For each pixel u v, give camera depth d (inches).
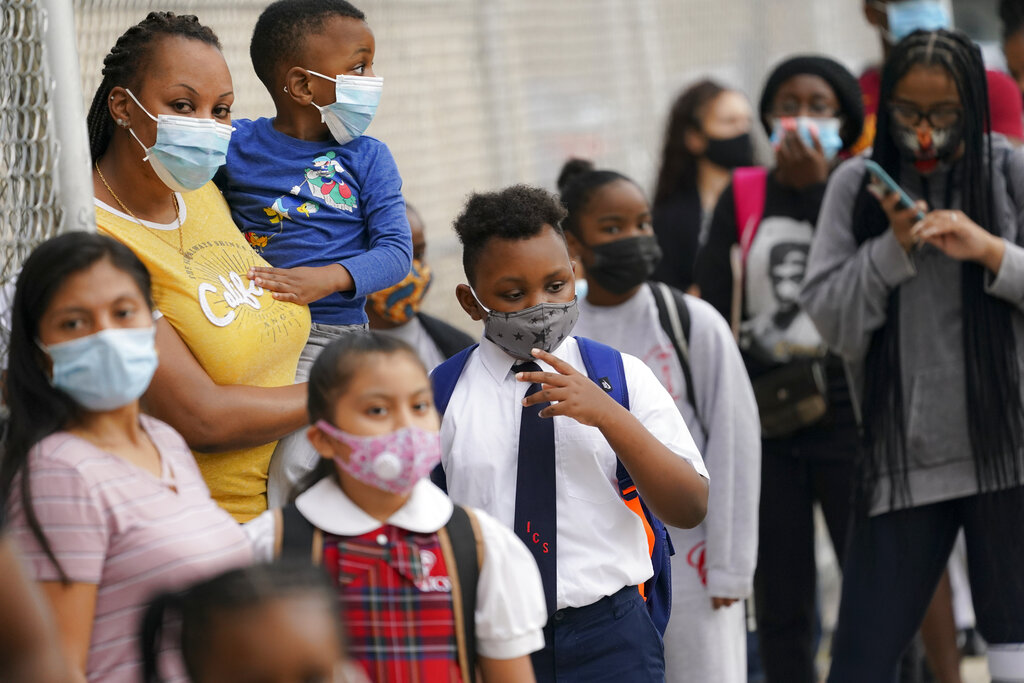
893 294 326.0
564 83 556.1
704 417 325.1
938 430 319.6
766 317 394.6
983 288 316.8
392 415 189.5
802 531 387.5
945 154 327.9
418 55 489.7
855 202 346.0
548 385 225.8
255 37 277.0
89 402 194.4
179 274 238.2
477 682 196.5
